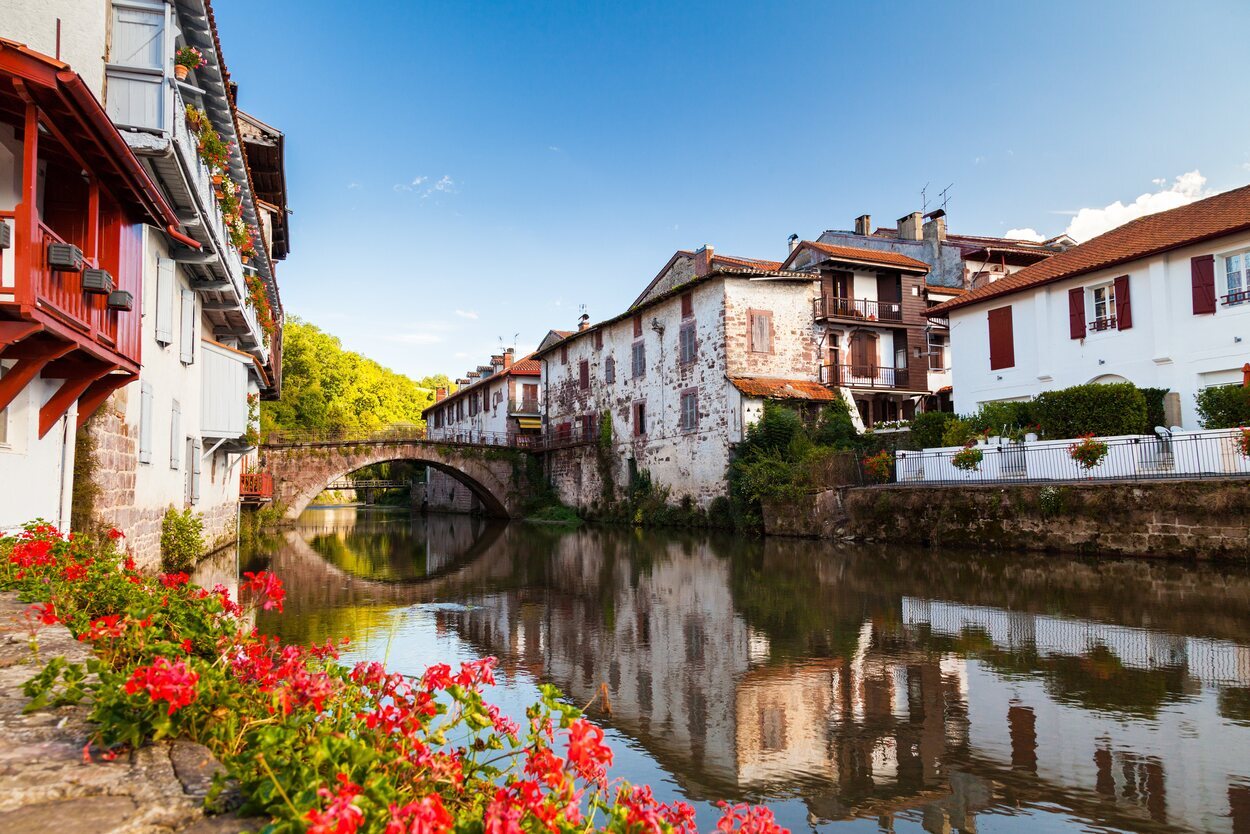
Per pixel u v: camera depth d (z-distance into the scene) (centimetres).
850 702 686
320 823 162
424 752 249
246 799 211
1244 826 440
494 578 1588
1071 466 1702
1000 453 1861
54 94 639
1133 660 782
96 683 295
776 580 1442
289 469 3312
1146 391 1883
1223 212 1906
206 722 272
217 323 1825
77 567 558
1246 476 1356
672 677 780
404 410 7700
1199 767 519
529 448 3909
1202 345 1858
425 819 174
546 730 278
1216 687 686
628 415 3388
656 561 1850
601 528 3086
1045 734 588
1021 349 2319
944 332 3328
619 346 3491
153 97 1005
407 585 1476
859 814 468
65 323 707
